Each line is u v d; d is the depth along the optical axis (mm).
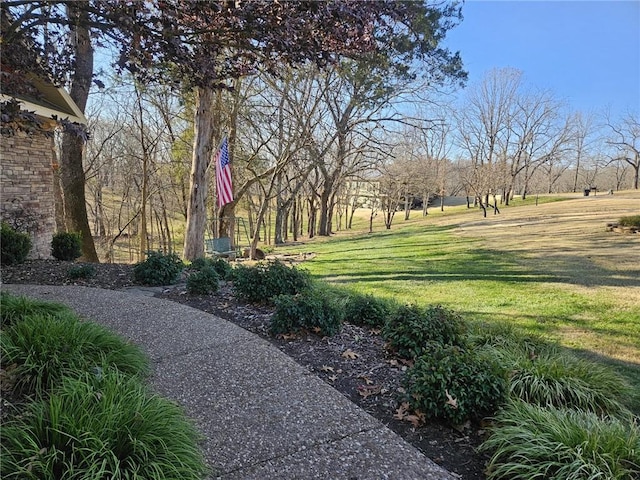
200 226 11031
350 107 15430
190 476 1763
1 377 2340
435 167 31297
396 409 2746
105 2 2740
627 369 3779
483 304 6258
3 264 6914
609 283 7004
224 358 3381
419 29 10203
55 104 8617
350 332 4195
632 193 33250
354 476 2020
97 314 4410
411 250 12875
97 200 21797
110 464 1669
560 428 2193
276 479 1976
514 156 36281
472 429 2527
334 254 13789
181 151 16281
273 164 17391
